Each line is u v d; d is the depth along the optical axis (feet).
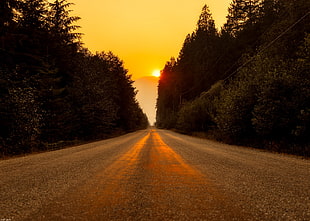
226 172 18.67
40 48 63.21
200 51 188.03
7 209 10.03
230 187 13.92
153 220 8.73
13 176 17.17
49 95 52.65
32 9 59.62
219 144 52.85
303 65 37.32
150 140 61.11
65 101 59.67
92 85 74.02
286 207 10.39
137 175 17.31
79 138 70.54
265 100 39.91
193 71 200.03
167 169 19.83
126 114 145.07
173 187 13.85
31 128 39.55
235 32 147.54
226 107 55.21
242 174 17.92
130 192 12.73
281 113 38.29
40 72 54.03
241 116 50.19
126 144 47.83
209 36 187.83
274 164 23.38
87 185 14.30
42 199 11.46
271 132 42.45
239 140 54.44
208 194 12.40
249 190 13.25
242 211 9.83
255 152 36.04
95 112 74.74
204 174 17.81
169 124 224.74
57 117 53.67
